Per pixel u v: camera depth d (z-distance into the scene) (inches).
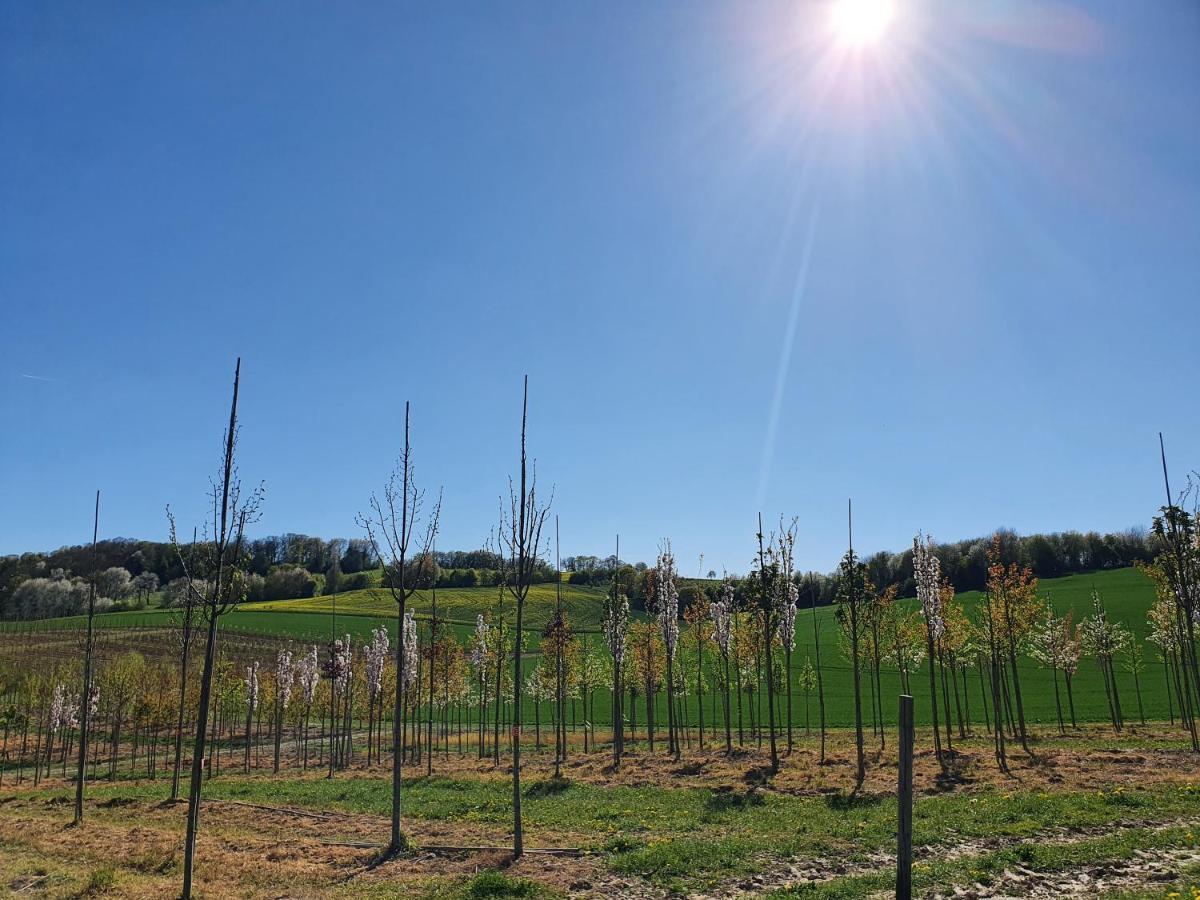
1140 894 506.9
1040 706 2544.3
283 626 4498.0
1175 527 1266.0
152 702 2359.7
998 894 554.6
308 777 1785.2
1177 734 1676.9
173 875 697.0
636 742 2245.3
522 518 818.8
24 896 624.1
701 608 2086.6
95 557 1067.3
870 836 756.0
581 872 675.4
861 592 1390.3
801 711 2802.7
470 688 2689.5
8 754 2792.8
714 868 671.1
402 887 644.1
